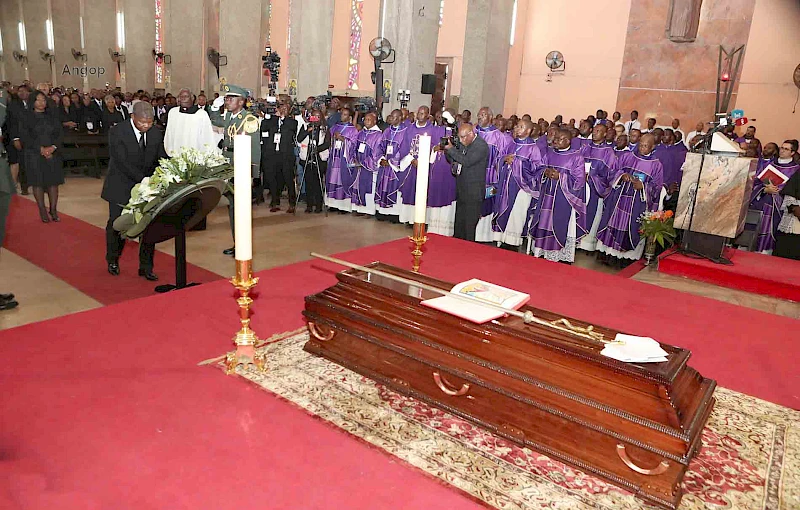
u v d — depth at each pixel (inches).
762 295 206.4
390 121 338.6
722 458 91.0
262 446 85.8
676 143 349.1
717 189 218.1
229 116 269.4
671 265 227.0
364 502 75.4
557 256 281.4
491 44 538.9
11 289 195.2
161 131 209.8
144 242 170.4
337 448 86.7
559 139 267.9
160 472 78.5
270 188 361.1
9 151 358.3
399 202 346.6
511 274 186.4
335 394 102.2
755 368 125.5
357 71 681.6
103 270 221.0
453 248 216.2
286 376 107.6
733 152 218.1
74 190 393.4
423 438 90.7
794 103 523.2
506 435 89.8
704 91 569.3
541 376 87.9
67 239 263.4
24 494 72.6
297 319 137.9
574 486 81.6
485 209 306.0
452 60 705.0
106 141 457.1
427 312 101.4
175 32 729.0
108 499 72.8
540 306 156.9
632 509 77.5
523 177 277.9
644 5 591.5
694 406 81.9
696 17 554.6
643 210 277.4
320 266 184.7
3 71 899.4
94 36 877.8
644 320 150.8
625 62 610.5
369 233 320.2
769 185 267.9
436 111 717.9
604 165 280.5
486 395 92.4
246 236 99.6
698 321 152.4
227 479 78.0
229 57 629.9
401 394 102.7
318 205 368.8
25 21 871.7
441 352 97.0
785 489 83.7
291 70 658.2
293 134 351.6
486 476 82.7
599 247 298.2
